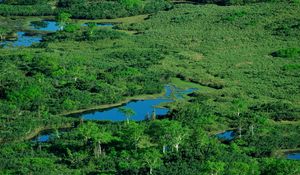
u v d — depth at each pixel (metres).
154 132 140.50
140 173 121.75
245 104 166.50
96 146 133.00
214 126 152.00
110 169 125.50
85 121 154.88
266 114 161.25
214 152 129.38
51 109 163.50
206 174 117.94
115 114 164.88
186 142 134.00
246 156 129.62
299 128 152.25
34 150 135.00
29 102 165.75
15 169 124.38
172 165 123.50
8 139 143.50
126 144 135.25
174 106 168.62
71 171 123.94
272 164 122.06
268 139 143.50
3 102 165.12
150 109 167.75
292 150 141.38
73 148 134.75
